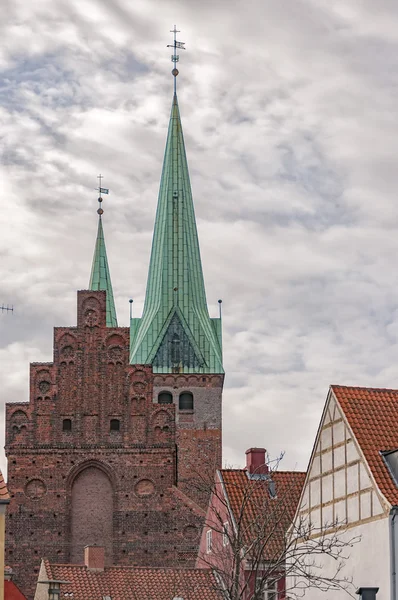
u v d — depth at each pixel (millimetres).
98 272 138375
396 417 65188
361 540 62375
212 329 132500
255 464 86062
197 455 125875
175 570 85125
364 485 62469
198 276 135250
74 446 106062
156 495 105188
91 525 104812
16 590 93625
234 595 58344
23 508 104562
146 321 132750
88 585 83188
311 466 69062
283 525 77125
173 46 144000
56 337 108312
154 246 137750
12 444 105812
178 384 127750
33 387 107188
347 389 66312
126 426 106750
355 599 62219
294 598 69438
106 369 107875
